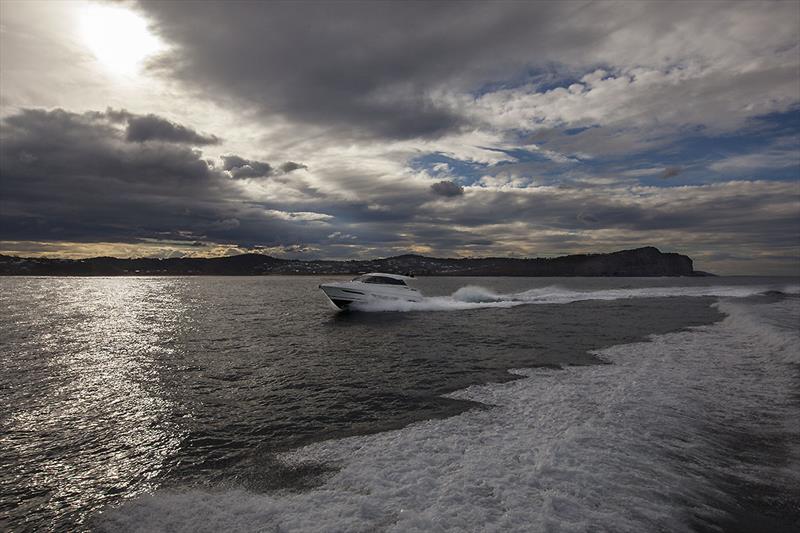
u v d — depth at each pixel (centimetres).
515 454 685
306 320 2778
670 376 1173
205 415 969
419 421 885
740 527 508
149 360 1554
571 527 488
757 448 724
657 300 4222
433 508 529
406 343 1853
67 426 909
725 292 5334
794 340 1524
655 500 553
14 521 571
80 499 623
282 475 665
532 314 2991
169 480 671
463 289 5009
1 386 1216
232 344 1884
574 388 1070
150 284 12331
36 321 2820
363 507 542
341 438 810
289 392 1138
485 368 1354
